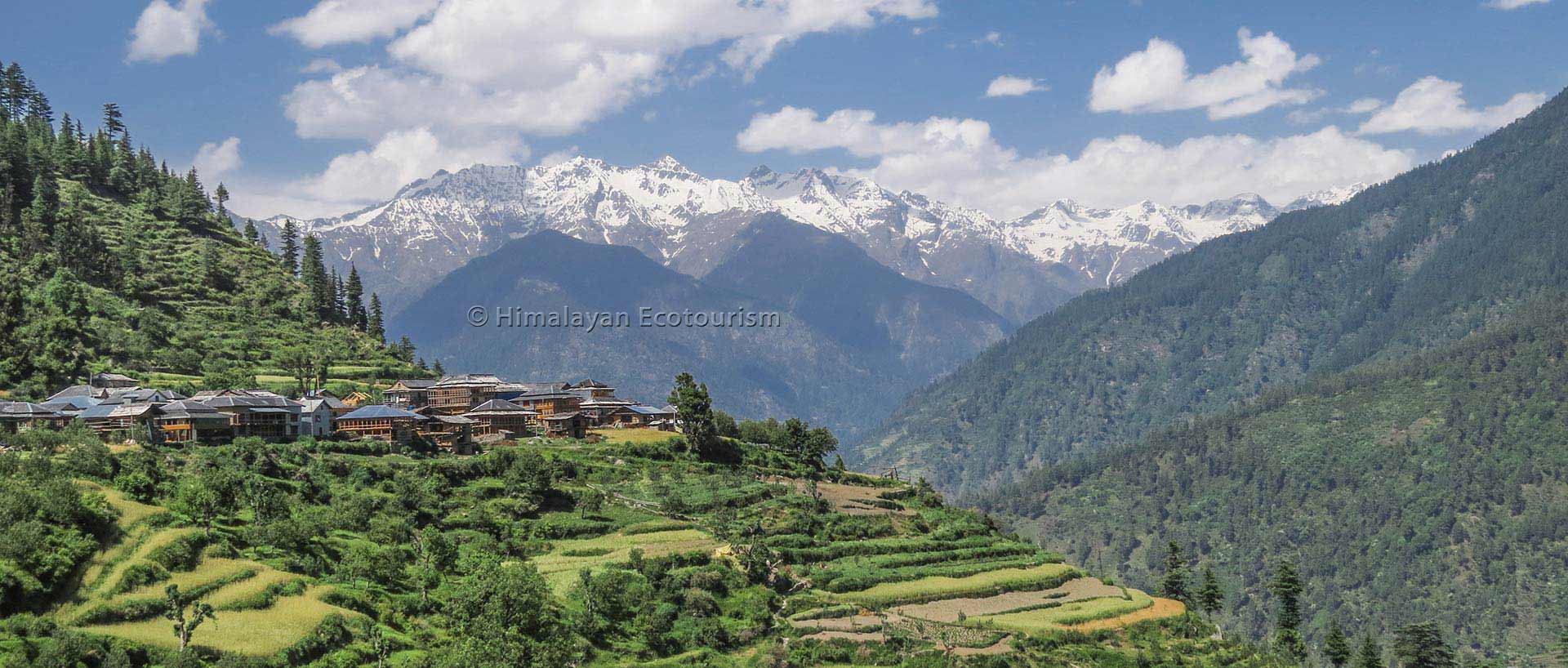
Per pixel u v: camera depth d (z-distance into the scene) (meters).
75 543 168.50
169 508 191.12
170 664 148.50
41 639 148.75
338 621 171.75
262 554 188.88
